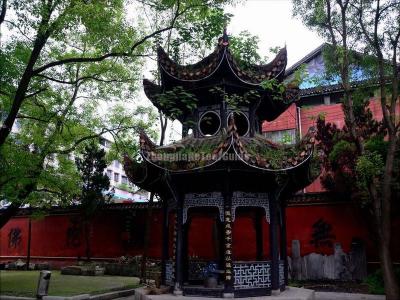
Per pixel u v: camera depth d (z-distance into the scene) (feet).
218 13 51.62
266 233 77.15
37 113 69.77
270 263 44.09
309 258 68.39
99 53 63.10
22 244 106.93
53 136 65.82
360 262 65.26
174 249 44.98
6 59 56.34
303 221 74.38
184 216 44.98
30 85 64.75
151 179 46.70
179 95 46.39
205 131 50.19
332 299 52.31
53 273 92.43
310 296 43.80
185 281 50.42
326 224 72.28
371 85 54.44
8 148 59.72
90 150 94.63
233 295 40.57
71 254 99.71
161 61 46.42
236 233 79.46
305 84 103.14
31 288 65.46
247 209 55.47
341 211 71.77
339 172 65.26
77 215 100.68
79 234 99.91
